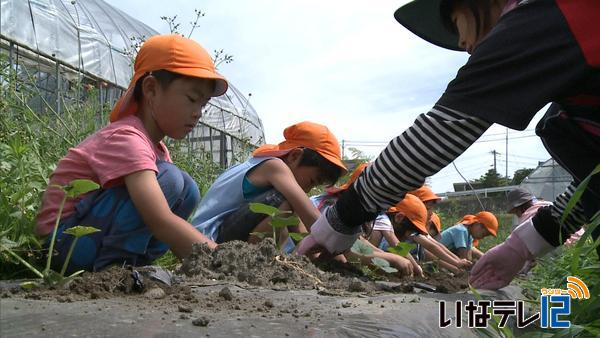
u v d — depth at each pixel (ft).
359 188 6.17
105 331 3.47
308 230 9.61
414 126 5.48
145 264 7.51
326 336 3.80
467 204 69.51
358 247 8.65
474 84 5.17
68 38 30.37
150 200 6.57
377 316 4.61
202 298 4.83
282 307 4.75
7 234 6.48
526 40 4.97
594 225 4.30
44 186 7.82
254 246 6.67
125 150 6.74
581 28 4.77
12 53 25.11
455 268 15.99
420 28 7.23
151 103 7.45
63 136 10.28
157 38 7.54
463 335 4.74
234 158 17.53
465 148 5.34
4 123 8.96
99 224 6.68
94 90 12.20
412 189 5.74
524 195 26.86
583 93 5.31
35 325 3.54
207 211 10.39
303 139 10.78
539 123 6.75
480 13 5.99
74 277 5.14
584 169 6.23
